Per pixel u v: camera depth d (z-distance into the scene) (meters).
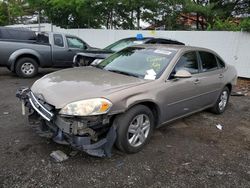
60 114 3.25
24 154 3.57
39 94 3.63
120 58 4.86
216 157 3.93
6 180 3.02
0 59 8.42
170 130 4.83
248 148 4.34
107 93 3.42
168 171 3.44
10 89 7.19
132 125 3.72
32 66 9.03
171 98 4.24
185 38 12.45
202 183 3.24
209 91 5.29
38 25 21.31
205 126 5.20
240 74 10.98
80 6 18.31
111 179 3.17
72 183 3.04
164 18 18.53
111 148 3.49
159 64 4.36
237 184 3.28
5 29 8.81
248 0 16.56
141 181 3.18
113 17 20.23
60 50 9.41
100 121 3.36
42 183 3.01
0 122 4.66
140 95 3.71
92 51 8.64
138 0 17.38
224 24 13.05
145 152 3.89
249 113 6.32
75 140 3.26
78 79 3.88
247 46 10.60
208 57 5.41
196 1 18.34
